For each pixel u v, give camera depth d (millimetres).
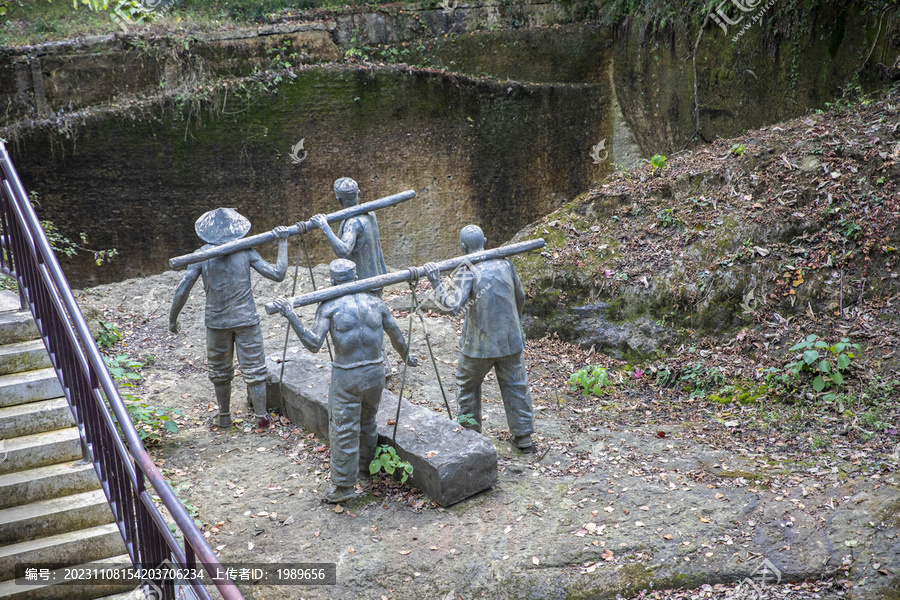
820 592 4992
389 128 14359
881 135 9523
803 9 12039
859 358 7828
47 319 4633
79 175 12484
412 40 14930
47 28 13047
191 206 13352
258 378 7141
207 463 6566
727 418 7535
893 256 8469
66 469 4699
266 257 14141
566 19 15641
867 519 5414
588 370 8766
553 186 15836
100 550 4480
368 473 6289
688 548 5320
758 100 13070
